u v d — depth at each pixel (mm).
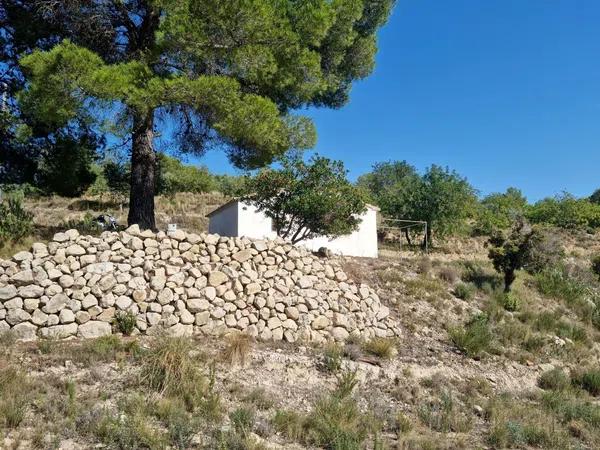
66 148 15609
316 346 11031
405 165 50344
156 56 13039
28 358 7980
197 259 10930
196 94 12148
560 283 20406
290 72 14156
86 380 7547
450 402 9414
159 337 9062
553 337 15164
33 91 11617
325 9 13891
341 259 16266
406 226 28906
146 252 10438
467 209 32250
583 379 12422
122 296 9773
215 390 8039
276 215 15711
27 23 14367
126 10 14039
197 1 12312
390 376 10312
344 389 8977
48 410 6543
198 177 42531
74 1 13625
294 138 15734
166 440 6281
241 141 14508
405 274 16844
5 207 13797
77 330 9211
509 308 16828
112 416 6637
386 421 8344
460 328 13703
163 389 7527
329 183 15461
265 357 9664
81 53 11531
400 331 13023
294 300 11633
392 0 19469
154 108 12906
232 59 13047
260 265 11680
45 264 9344
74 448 5965
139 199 13930
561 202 46188
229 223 21281
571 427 9484
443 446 7637
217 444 6387
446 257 24516
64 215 25969
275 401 8250
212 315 10484
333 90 17953
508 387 11477
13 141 15695
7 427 6133
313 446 7074
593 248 37219
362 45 18875
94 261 9852
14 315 8836
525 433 8648
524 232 19109
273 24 13070
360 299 12820
